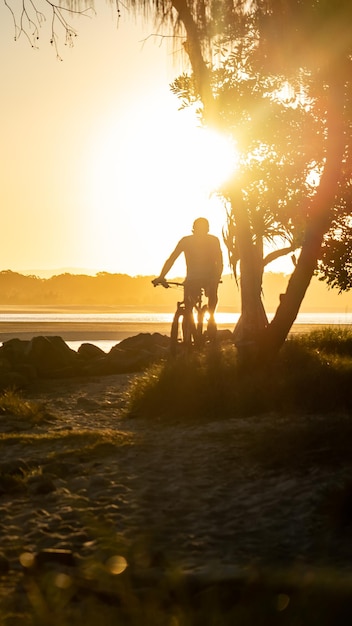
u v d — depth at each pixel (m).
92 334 57.62
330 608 4.02
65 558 5.30
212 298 15.91
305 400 11.27
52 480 7.68
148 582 4.82
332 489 6.61
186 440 9.55
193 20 12.76
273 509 6.53
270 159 17.16
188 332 15.82
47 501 7.00
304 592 4.20
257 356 13.53
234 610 4.09
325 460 7.91
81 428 11.09
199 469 8.03
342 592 4.19
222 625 3.94
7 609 4.46
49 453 9.12
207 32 12.84
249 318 15.20
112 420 11.83
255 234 20.14
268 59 14.77
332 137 13.77
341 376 12.46
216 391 11.75
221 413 11.30
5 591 4.81
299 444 8.43
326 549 5.51
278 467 7.89
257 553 5.50
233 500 6.89
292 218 18.22
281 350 16.05
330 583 4.32
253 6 12.95
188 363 13.17
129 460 8.56
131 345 20.95
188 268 15.95
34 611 4.36
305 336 20.78
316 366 13.81
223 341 23.20
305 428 9.06
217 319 114.31
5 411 12.54
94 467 8.28
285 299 13.70
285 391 11.58
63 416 12.41
